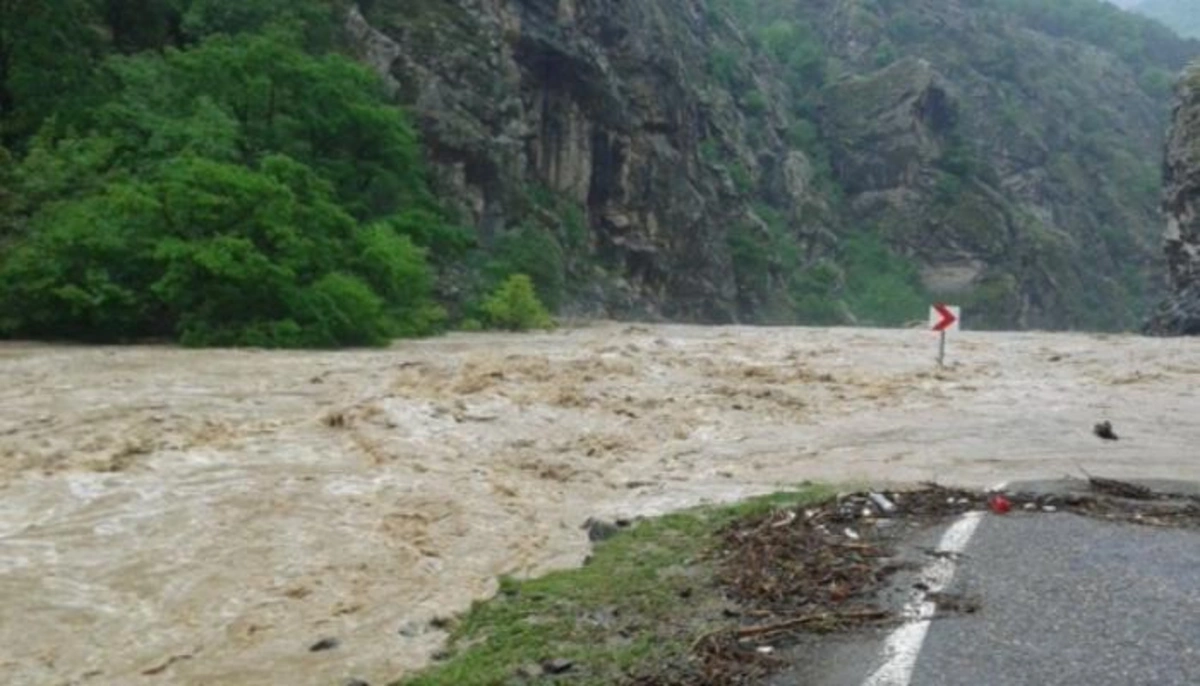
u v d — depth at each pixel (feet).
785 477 38.78
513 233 177.47
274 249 89.76
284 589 26.25
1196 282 208.13
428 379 61.52
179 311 84.94
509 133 187.93
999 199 390.21
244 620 24.32
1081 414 54.03
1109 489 32.27
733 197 293.02
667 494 35.50
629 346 95.61
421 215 134.41
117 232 84.53
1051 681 16.12
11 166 94.89
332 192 112.88
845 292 337.72
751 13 486.38
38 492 33.81
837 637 18.65
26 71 109.50
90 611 24.53
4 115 108.68
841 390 63.46
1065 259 397.60
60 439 41.88
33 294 81.51
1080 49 589.32
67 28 116.57
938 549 23.85
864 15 489.67
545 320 142.92
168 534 30.01
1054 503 29.19
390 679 20.94
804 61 442.91
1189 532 25.46
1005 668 16.69
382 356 77.82
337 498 34.50
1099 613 19.16
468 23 187.32
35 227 87.25
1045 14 633.61
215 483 35.63
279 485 35.65
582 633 20.74
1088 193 469.98
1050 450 44.09
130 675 21.47
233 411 49.85
